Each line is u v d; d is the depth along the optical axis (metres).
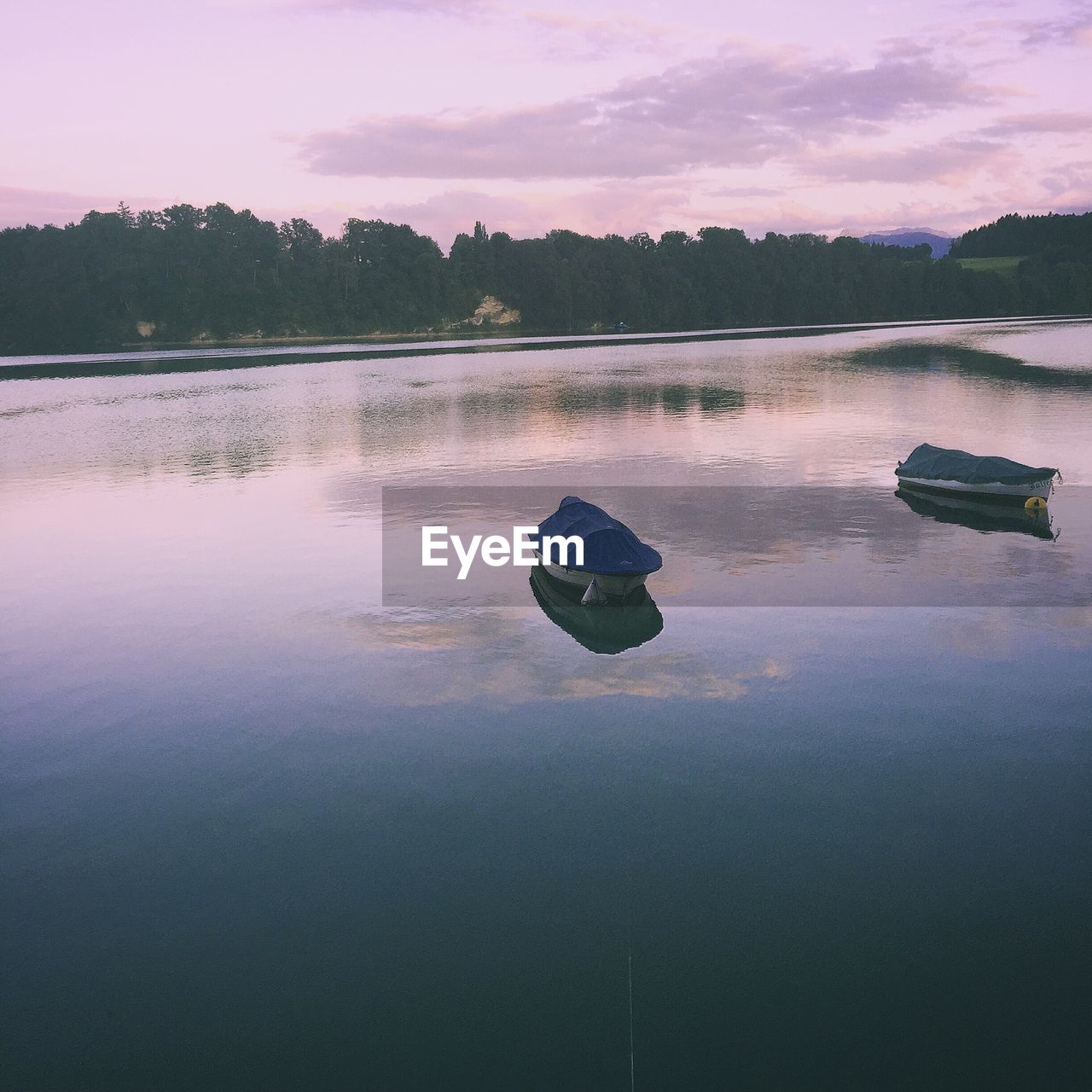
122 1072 9.75
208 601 23.75
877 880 12.62
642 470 39.75
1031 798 14.44
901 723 16.83
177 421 59.72
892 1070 9.62
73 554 28.11
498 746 16.45
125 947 11.62
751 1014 10.38
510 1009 10.51
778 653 20.02
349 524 31.33
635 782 15.19
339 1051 9.98
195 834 13.92
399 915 12.14
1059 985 10.70
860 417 54.03
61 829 14.07
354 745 16.52
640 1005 10.55
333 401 70.06
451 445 47.22
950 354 101.19
